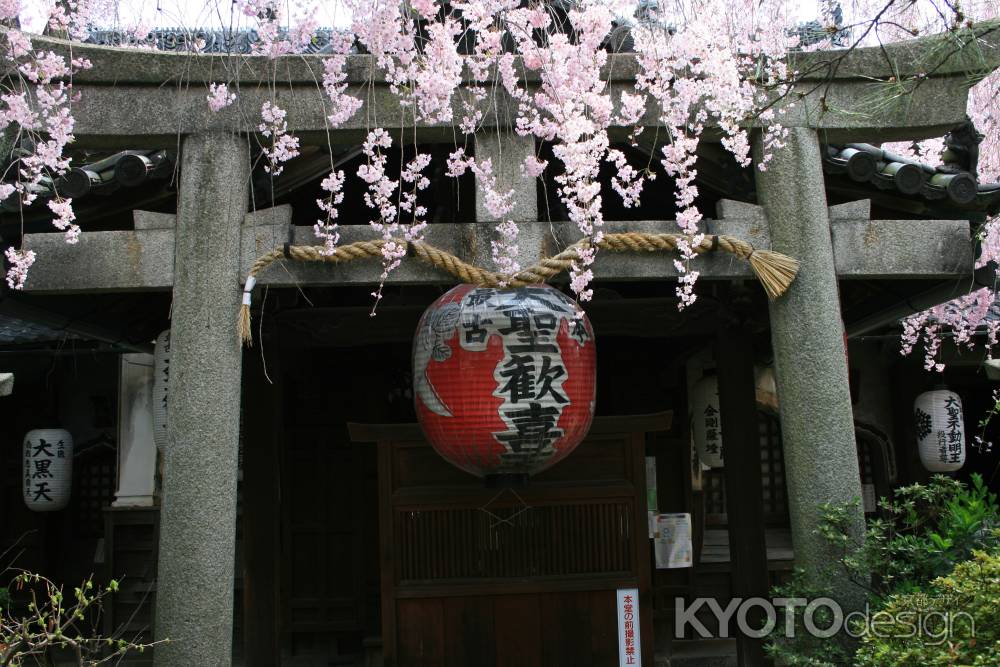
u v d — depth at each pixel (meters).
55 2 5.71
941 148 7.43
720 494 11.73
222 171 5.48
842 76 5.84
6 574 11.52
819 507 5.45
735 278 5.77
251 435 7.73
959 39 5.52
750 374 7.85
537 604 6.79
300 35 5.22
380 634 10.38
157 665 5.02
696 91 5.43
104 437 11.76
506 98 5.62
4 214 5.69
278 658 7.61
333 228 5.43
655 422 6.97
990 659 3.92
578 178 5.31
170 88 5.52
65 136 5.20
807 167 5.77
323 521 10.65
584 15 5.19
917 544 5.12
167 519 5.16
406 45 5.18
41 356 11.47
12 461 11.82
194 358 5.31
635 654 6.74
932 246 5.81
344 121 5.49
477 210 5.63
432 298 8.20
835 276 5.73
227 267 5.41
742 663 7.29
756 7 5.71
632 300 7.96
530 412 5.30
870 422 12.20
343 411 10.81
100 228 6.24
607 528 6.90
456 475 6.89
